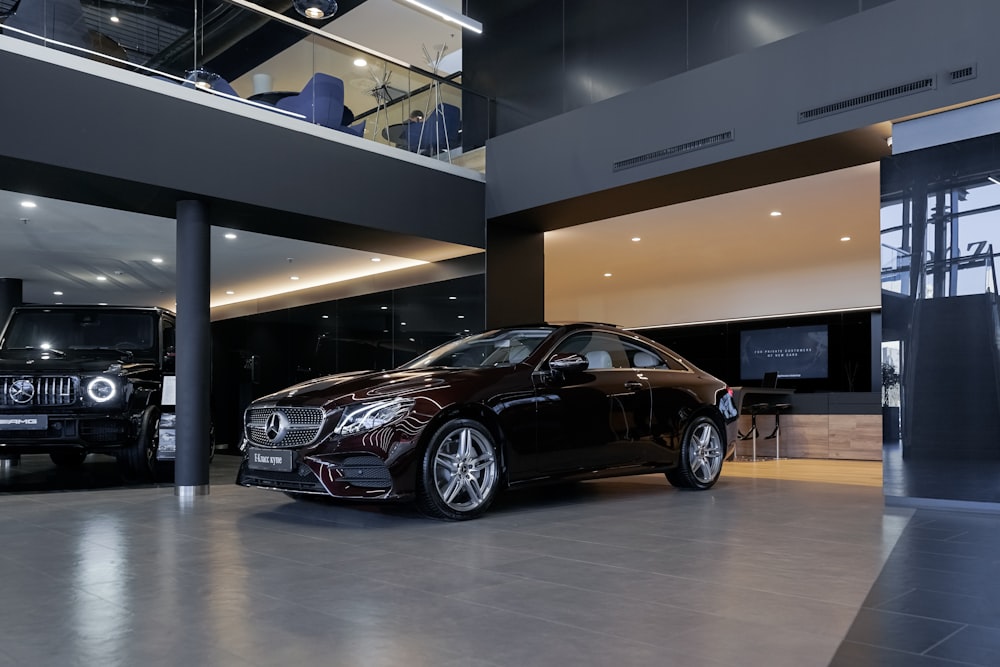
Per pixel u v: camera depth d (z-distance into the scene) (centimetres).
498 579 285
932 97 491
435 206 736
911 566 306
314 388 443
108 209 650
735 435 600
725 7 621
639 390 525
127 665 192
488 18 818
